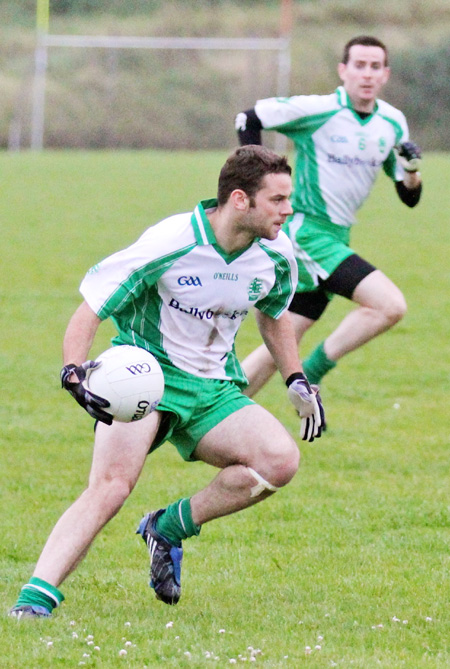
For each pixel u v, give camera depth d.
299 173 26.36
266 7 149.88
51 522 20.53
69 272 54.56
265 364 25.20
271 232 14.56
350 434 28.30
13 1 150.25
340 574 17.58
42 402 31.47
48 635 13.73
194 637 13.96
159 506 21.98
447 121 129.12
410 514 21.27
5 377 34.41
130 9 147.88
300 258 26.20
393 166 26.72
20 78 133.00
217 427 15.38
